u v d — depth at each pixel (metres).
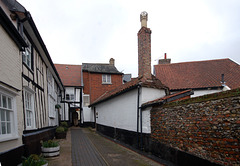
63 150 6.96
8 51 4.07
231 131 3.32
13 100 4.23
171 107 5.20
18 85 4.63
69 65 22.19
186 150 4.47
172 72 14.77
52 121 10.22
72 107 18.03
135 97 7.45
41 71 7.71
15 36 4.35
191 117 4.38
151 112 6.30
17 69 4.61
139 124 7.02
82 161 5.57
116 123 9.59
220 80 12.30
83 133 13.05
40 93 7.32
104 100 11.59
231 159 3.28
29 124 5.82
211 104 3.83
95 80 18.84
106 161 5.64
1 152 3.39
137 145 6.96
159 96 7.37
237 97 3.25
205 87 11.88
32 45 6.45
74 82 18.88
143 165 5.29
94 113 16.56
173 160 4.96
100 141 9.62
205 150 3.89
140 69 7.90
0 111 3.63
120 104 9.12
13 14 4.90
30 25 5.57
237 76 12.66
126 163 5.47
